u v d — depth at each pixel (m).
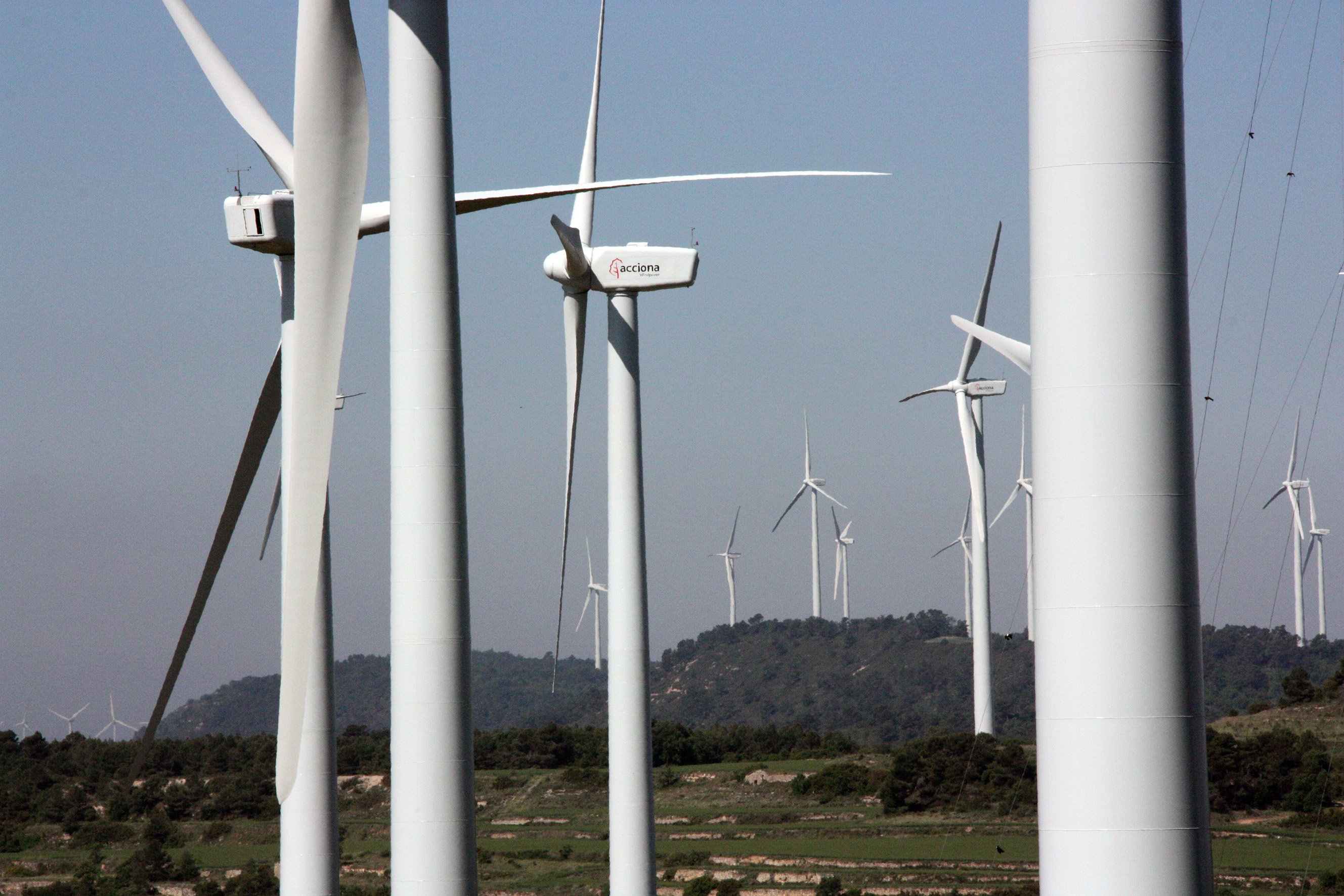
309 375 45.72
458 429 49.66
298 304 45.56
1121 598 35.09
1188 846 34.91
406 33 49.38
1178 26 35.59
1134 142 35.06
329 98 45.09
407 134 49.31
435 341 49.16
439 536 49.19
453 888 48.78
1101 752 35.06
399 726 49.47
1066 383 35.50
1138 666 34.97
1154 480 35.09
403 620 49.47
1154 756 34.88
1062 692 35.59
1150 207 35.12
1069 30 35.41
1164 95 35.28
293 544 46.28
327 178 45.41
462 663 49.53
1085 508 35.31
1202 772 35.38
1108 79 35.19
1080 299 35.34
